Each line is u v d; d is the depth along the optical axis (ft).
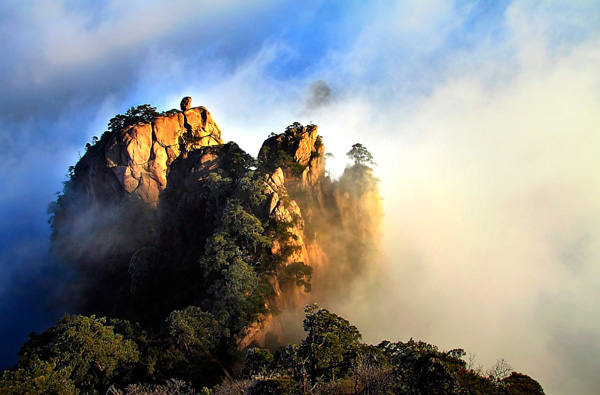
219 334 231.71
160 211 398.01
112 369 183.93
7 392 138.72
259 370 165.07
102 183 524.52
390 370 129.59
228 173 364.79
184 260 349.41
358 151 382.42
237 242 287.69
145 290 354.74
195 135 516.32
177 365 203.51
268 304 264.72
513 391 116.16
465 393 110.22
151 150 497.46
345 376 145.28
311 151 374.22
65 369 162.91
